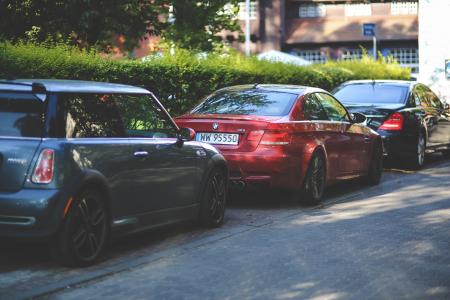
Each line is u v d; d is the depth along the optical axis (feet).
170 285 24.61
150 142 30.68
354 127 48.73
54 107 26.78
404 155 60.59
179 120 42.01
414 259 28.45
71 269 26.78
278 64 71.87
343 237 32.91
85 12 73.56
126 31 82.43
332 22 201.26
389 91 62.95
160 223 31.58
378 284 24.68
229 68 62.69
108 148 28.09
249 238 32.81
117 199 28.50
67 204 26.07
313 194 42.39
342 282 24.94
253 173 40.34
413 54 199.21
